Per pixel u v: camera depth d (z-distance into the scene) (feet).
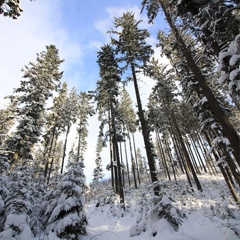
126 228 32.30
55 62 70.49
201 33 28.30
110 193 59.98
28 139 50.85
